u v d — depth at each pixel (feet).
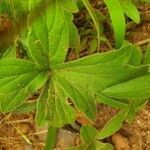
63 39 0.75
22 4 0.93
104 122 1.39
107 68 0.80
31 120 1.41
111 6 1.04
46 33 0.73
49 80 0.81
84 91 0.81
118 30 1.05
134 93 0.86
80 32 1.46
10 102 0.77
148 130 1.37
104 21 1.46
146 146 1.36
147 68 0.82
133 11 1.16
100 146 1.20
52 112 0.84
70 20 0.92
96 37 1.43
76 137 1.36
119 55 0.79
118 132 1.37
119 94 0.85
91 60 0.79
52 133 1.20
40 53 0.76
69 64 0.79
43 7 0.72
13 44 1.03
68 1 0.93
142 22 1.49
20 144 1.40
